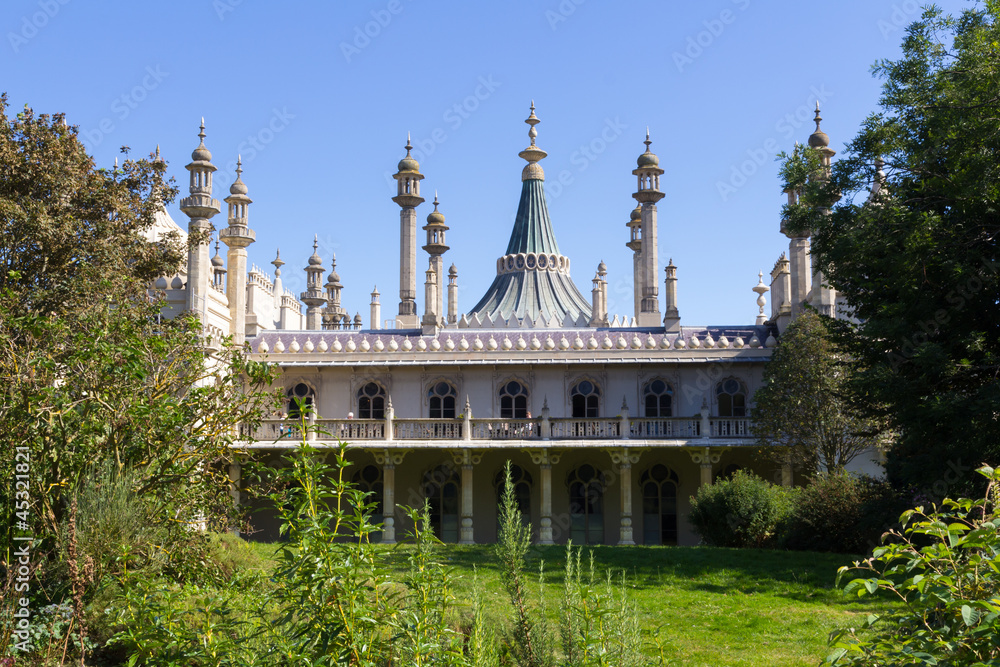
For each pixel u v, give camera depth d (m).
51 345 15.41
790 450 33.19
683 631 17.44
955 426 20.88
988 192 21.31
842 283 25.48
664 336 41.84
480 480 40.81
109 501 14.00
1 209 25.44
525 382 41.16
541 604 9.86
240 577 11.26
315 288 68.19
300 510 8.52
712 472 39.94
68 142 28.94
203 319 36.97
